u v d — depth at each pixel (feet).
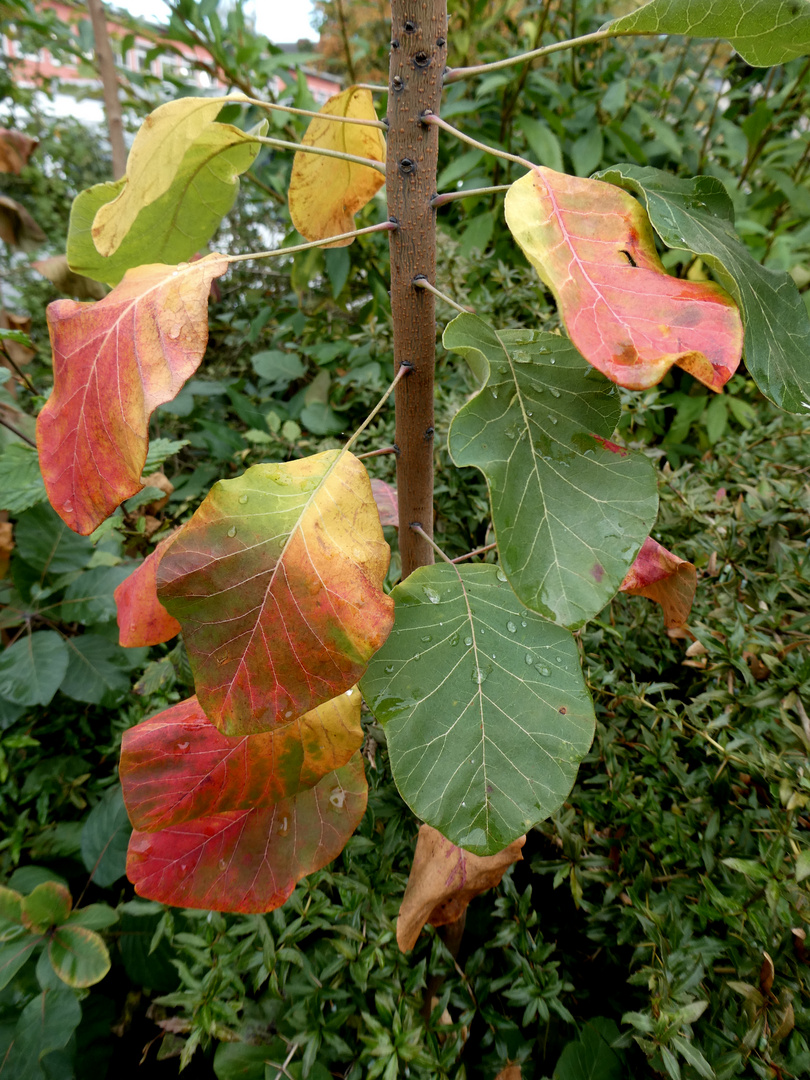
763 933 0.91
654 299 0.59
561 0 2.53
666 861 1.04
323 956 1.10
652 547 0.94
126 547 1.85
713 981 0.99
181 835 0.82
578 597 0.63
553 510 0.65
